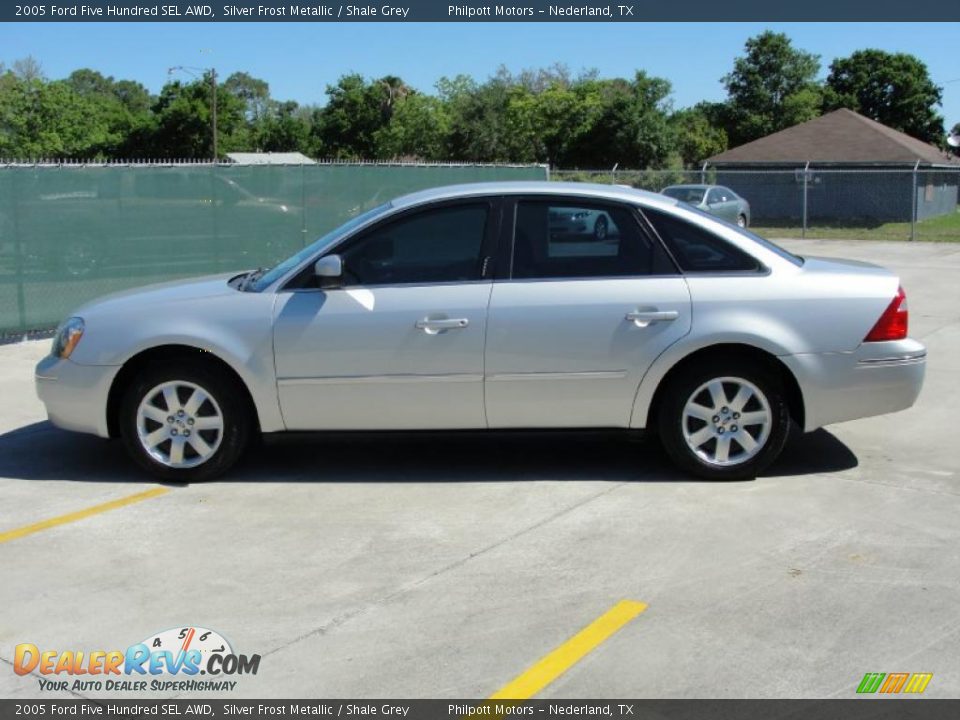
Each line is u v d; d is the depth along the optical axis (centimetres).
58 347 608
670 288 572
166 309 594
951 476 600
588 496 568
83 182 1137
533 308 571
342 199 1455
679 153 5681
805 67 6291
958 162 4634
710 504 550
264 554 491
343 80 6656
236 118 6419
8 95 5219
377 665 382
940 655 381
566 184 606
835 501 554
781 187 3959
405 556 486
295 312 580
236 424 598
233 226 1307
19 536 520
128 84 11112
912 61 6475
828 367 573
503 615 420
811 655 382
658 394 589
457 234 588
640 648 389
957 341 1053
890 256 2236
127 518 545
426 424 589
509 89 6009
